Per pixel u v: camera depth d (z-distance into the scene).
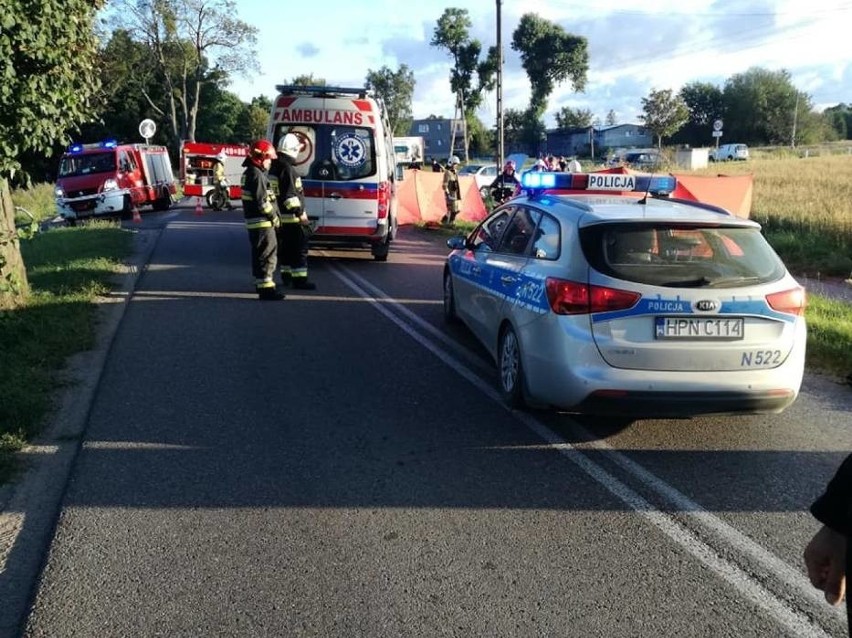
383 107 13.13
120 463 4.53
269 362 6.73
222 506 4.02
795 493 4.33
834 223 15.90
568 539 3.76
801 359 4.81
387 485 4.32
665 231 4.89
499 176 18.97
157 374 6.30
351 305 9.28
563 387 4.79
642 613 3.15
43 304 8.12
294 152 10.09
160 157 26.41
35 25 6.48
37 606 3.13
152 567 3.43
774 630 3.05
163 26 57.09
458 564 3.50
